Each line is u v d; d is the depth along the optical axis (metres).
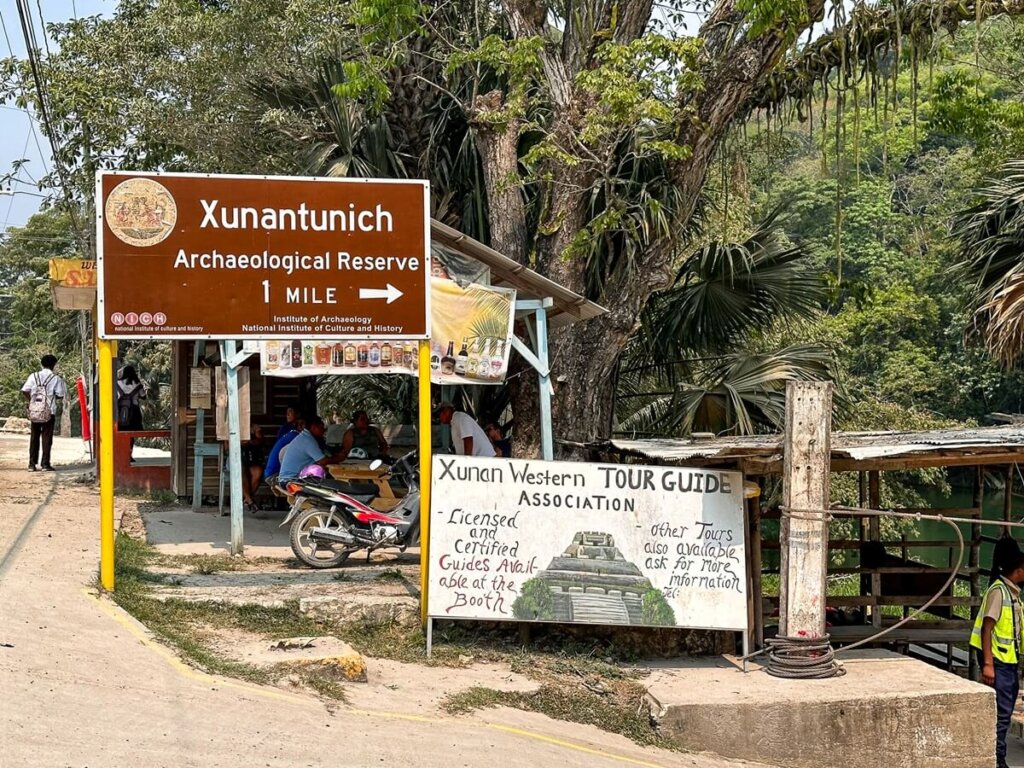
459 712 7.00
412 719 6.67
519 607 8.23
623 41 12.92
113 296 8.03
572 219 12.81
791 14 11.39
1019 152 16.48
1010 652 8.47
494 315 10.77
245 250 8.21
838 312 38.03
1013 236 13.45
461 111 15.54
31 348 47.84
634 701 7.80
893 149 32.38
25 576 8.09
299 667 7.14
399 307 8.44
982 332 13.66
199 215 8.14
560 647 8.70
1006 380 35.53
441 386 15.77
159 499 14.37
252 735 5.73
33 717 5.29
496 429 13.52
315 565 10.00
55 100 17.23
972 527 10.54
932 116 17.52
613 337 13.05
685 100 12.71
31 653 6.22
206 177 8.16
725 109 12.48
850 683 8.05
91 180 18.78
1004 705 8.45
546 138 12.23
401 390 17.61
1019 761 9.13
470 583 8.23
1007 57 19.53
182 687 6.31
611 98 11.36
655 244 12.89
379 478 11.08
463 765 5.94
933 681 8.10
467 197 15.52
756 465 8.68
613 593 8.33
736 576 8.45
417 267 8.47
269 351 10.54
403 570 9.91
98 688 5.95
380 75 13.64
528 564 8.28
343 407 19.69
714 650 8.95
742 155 14.41
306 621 8.41
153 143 18.31
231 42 15.59
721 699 7.61
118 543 10.20
